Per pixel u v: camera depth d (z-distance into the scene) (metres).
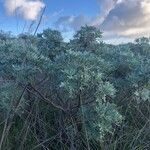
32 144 4.18
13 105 4.42
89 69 4.13
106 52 5.57
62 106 4.48
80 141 4.17
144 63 4.95
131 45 6.48
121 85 4.86
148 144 4.27
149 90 4.75
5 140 4.00
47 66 4.44
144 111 5.09
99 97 4.07
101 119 3.94
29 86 4.50
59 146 4.30
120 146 4.21
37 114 4.62
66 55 4.15
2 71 4.65
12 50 4.68
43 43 5.49
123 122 4.48
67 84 3.90
